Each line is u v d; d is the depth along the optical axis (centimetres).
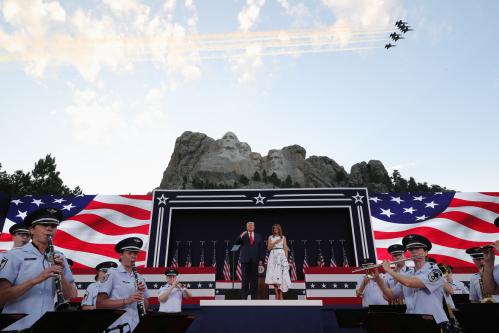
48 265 550
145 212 1673
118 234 1614
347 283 1309
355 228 1552
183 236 1647
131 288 662
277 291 1240
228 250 1616
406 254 1422
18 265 530
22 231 802
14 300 518
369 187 11300
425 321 499
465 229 1588
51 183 4184
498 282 680
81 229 1616
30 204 1669
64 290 573
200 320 1073
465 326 548
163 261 1512
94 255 1557
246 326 1051
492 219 1603
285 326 1041
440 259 1518
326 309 1209
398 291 736
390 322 528
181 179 10669
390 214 1658
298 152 11731
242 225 1659
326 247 1619
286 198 1614
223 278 1584
